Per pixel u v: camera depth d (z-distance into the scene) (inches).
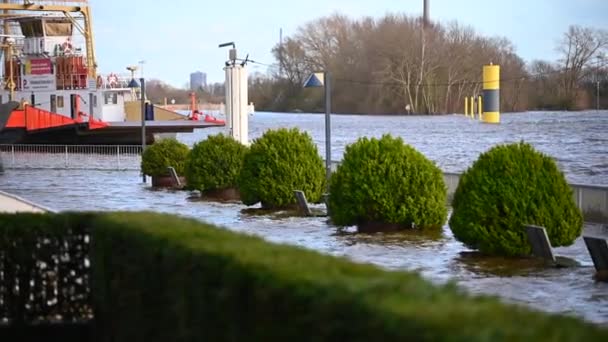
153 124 2982.3
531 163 856.3
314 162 1322.6
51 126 2965.1
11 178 2047.2
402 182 1029.2
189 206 1407.5
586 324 184.9
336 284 214.2
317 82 1339.8
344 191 1043.3
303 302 215.5
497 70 4778.5
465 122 5098.4
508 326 178.2
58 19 3105.3
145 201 1502.2
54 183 1903.3
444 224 1064.8
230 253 265.1
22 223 442.3
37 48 3085.6
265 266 242.1
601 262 746.8
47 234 441.7
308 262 248.2
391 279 219.6
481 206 846.5
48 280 442.9
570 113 6102.4
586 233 957.8
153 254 317.4
